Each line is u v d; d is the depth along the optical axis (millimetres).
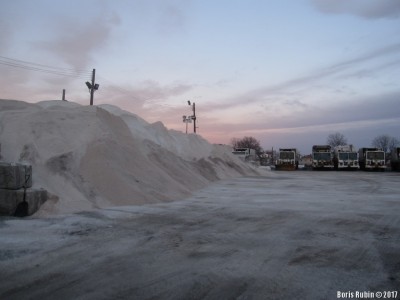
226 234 9109
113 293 5262
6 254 6992
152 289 5434
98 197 13750
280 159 60469
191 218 11328
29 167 11695
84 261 6684
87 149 15867
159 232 9211
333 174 46594
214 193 19750
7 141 14438
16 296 5109
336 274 6164
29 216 10828
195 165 32125
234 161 43969
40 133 15562
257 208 13742
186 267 6453
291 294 5301
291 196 18312
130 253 7254
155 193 15789
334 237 8898
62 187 13242
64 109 19594
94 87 42312
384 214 12516
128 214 11828
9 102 19688
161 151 25125
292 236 8977
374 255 7332
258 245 8047
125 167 16484
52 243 7859
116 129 19906
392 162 58562
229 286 5590
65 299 5027
